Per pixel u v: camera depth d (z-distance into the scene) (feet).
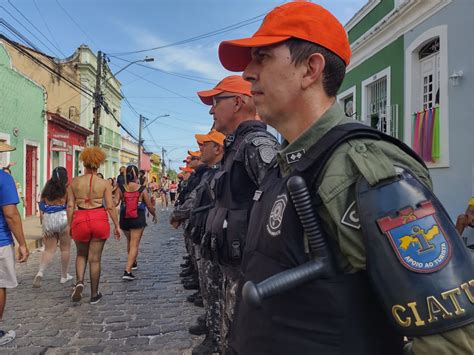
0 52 39.52
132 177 19.94
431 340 2.64
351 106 32.01
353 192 3.02
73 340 12.32
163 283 19.25
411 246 2.75
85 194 15.69
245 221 7.47
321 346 2.99
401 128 24.18
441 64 19.93
